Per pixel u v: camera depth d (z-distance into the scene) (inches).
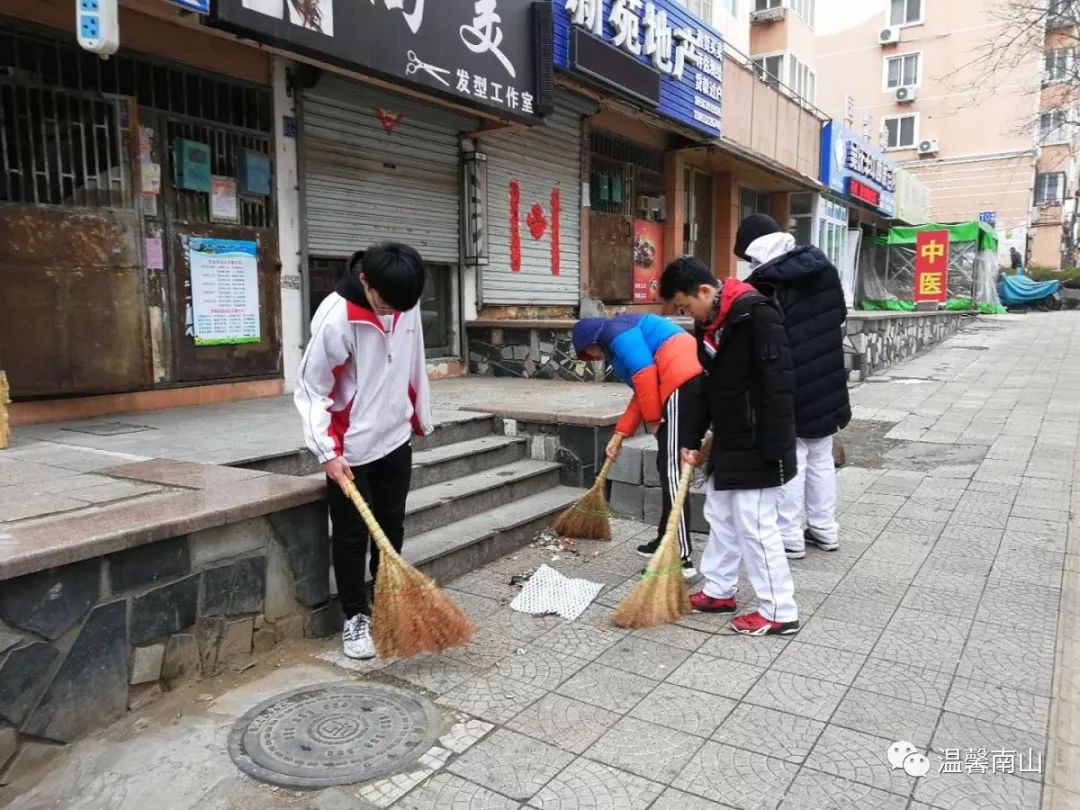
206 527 110.5
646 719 107.1
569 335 295.7
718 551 140.9
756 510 130.3
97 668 100.5
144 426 188.5
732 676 118.9
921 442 271.7
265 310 236.8
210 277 220.5
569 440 208.4
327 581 133.5
